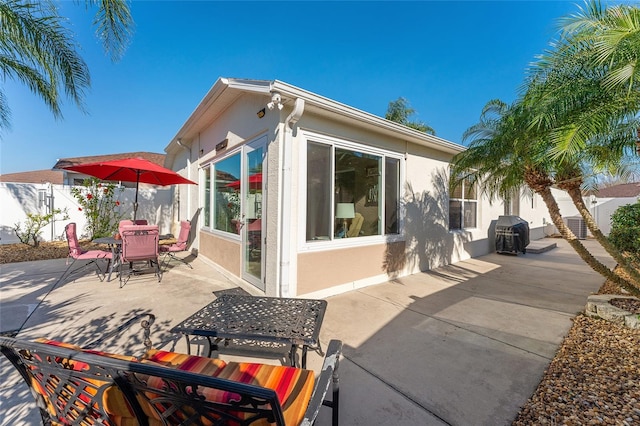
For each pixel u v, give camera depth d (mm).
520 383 2559
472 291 5453
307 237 4797
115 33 4426
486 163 4715
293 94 4129
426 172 7160
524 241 9562
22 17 4262
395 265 6352
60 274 6094
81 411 1363
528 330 3701
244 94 5531
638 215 6102
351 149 5434
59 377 1324
